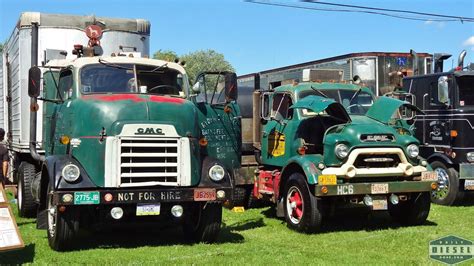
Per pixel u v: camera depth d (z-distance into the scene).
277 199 9.18
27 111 10.77
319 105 8.27
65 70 8.20
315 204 8.23
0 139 9.22
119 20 11.44
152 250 7.11
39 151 9.96
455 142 11.26
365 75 15.95
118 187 6.74
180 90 8.27
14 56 11.92
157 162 6.90
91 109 6.98
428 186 8.48
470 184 11.16
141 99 7.18
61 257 6.71
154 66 8.19
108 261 6.48
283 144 9.40
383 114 8.86
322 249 7.21
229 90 8.27
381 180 8.44
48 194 7.18
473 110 11.26
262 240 7.89
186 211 7.48
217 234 7.49
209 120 9.40
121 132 6.77
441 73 11.66
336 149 8.15
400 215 9.19
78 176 6.73
